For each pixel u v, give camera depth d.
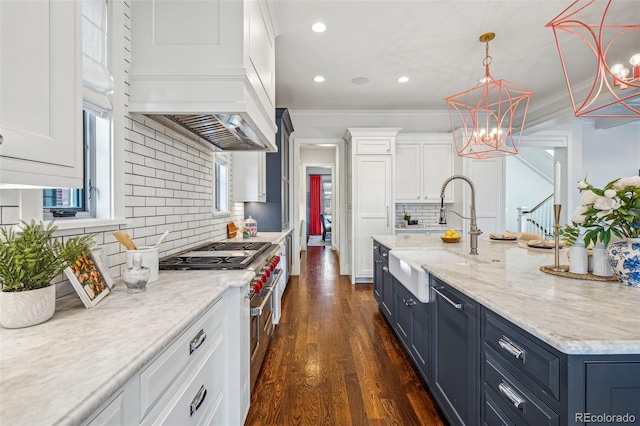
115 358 0.70
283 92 4.58
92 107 1.37
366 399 1.95
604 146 5.63
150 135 1.76
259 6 1.94
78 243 1.05
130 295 1.20
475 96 4.75
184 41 1.58
